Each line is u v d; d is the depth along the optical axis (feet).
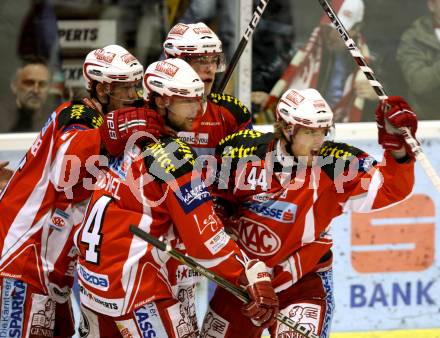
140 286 35.94
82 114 38.93
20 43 48.65
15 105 49.01
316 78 50.14
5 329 39.91
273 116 49.98
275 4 49.08
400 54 50.42
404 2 49.88
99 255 36.17
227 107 43.73
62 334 42.55
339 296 49.16
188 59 42.47
